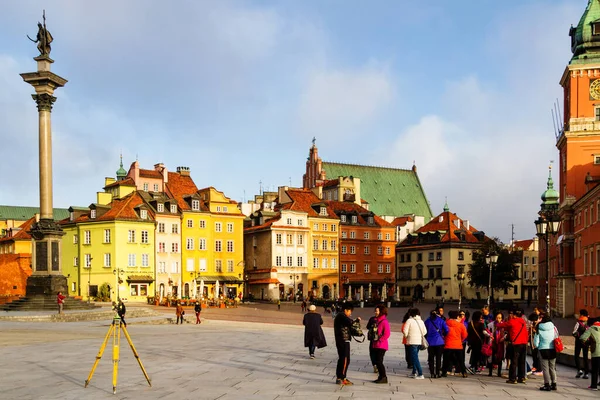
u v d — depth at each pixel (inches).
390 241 5753.0
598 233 2647.6
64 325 1925.4
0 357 1099.9
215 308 3754.9
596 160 3348.9
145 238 4387.3
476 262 4904.0
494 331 1018.7
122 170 5679.1
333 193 6097.4
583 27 3425.2
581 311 1059.9
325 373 984.3
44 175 2417.6
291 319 2854.3
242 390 813.2
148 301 3971.5
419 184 7303.2
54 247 2433.6
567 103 3528.5
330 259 5324.8
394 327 2354.8
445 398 782.5
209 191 4849.9
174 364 1058.1
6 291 3818.9
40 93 2410.2
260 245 5123.0
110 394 769.6
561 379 1004.6
